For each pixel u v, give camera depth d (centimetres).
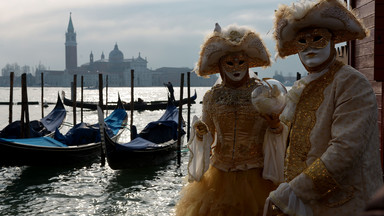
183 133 1581
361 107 172
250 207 282
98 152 1406
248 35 285
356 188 170
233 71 291
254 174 292
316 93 191
